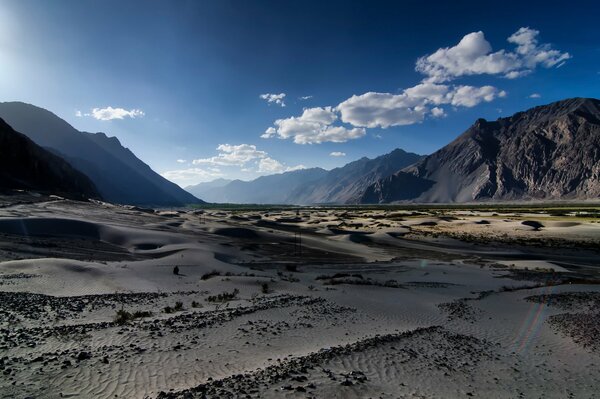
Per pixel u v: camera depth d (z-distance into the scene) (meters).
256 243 70.38
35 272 28.06
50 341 12.41
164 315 17.45
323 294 25.48
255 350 12.76
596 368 13.32
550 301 26.17
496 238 86.50
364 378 10.64
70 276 28.17
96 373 9.98
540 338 17.02
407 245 78.75
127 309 18.70
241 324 16.11
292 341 14.11
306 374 10.57
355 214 189.75
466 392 10.62
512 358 14.16
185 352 12.07
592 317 20.95
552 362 13.88
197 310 18.88
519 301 26.28
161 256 48.25
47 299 19.70
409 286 32.25
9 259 33.91
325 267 48.00
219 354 12.12
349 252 67.62
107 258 42.38
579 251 68.38
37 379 9.38
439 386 10.81
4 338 12.38
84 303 19.50
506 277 40.50
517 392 11.02
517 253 66.38
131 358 11.17
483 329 18.36
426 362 12.64
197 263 41.88
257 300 22.38
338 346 13.41
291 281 33.44
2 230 50.84
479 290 31.36
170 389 9.29
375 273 42.69
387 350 13.45
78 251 44.41
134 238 57.56
